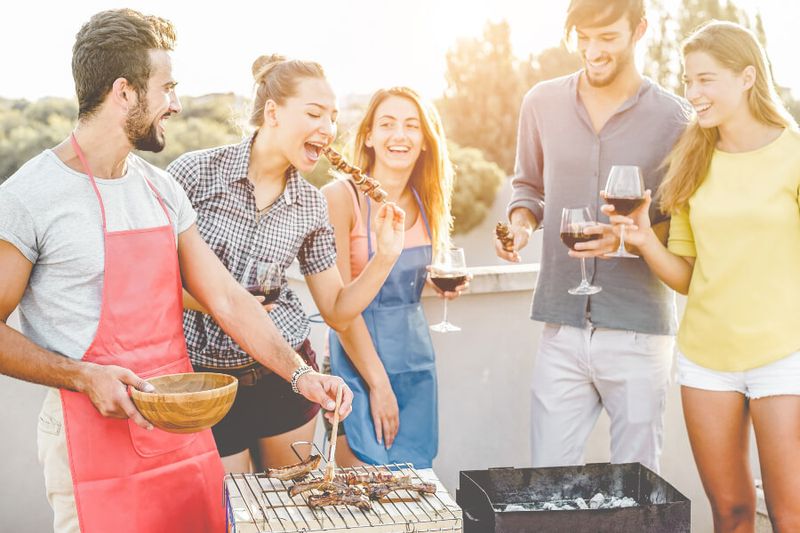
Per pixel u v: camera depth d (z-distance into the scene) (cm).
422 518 177
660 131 294
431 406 293
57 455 191
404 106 283
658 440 305
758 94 260
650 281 296
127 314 191
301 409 264
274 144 243
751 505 281
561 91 306
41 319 187
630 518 213
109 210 190
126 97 185
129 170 198
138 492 192
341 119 905
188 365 206
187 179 243
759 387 261
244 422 256
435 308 323
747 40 259
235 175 243
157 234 198
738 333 262
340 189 284
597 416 316
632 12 283
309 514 177
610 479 250
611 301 297
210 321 244
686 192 272
